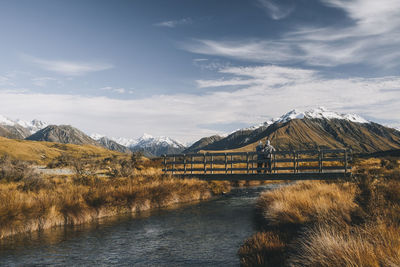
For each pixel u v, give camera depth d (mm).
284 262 6852
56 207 13336
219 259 8367
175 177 24688
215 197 22891
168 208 17641
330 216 9086
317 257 5695
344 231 7207
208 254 8883
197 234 11445
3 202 11727
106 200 15633
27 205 12391
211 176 24469
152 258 8633
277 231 9758
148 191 18500
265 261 7125
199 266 7859
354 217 8383
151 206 17844
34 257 8734
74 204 14039
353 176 19203
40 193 14352
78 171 22859
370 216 7426
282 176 22234
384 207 8188
